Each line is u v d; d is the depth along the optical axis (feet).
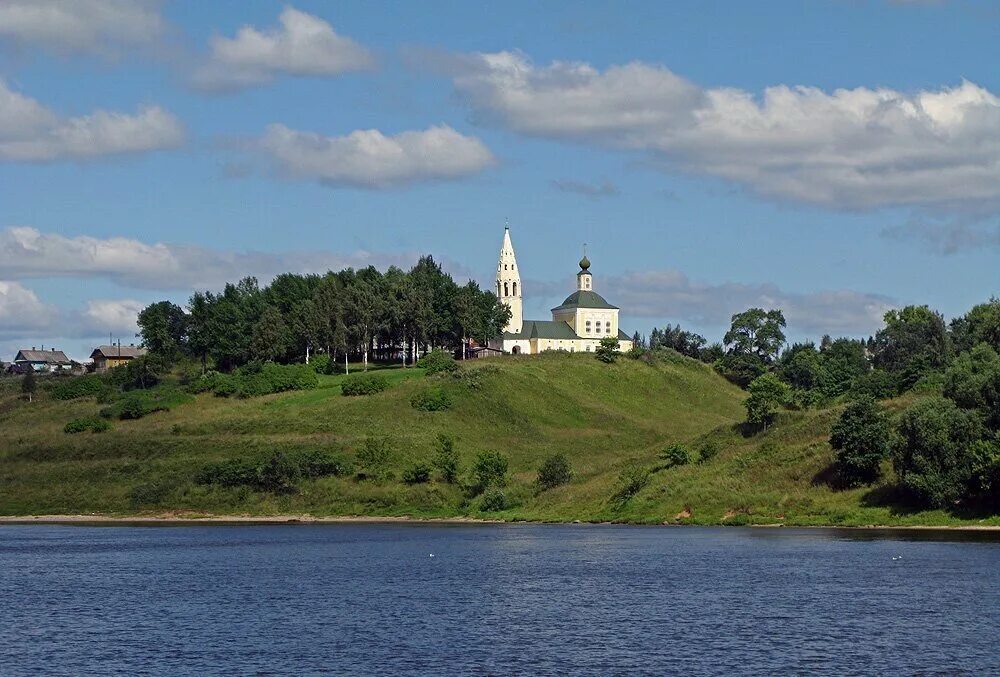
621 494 605.31
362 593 344.90
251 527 611.47
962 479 483.51
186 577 391.04
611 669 236.63
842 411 602.44
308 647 262.06
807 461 564.30
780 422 639.35
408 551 463.01
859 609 297.33
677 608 306.14
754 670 233.55
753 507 545.03
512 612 305.32
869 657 243.40
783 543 450.71
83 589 363.15
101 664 246.47
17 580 388.16
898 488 515.09
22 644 269.03
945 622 278.67
